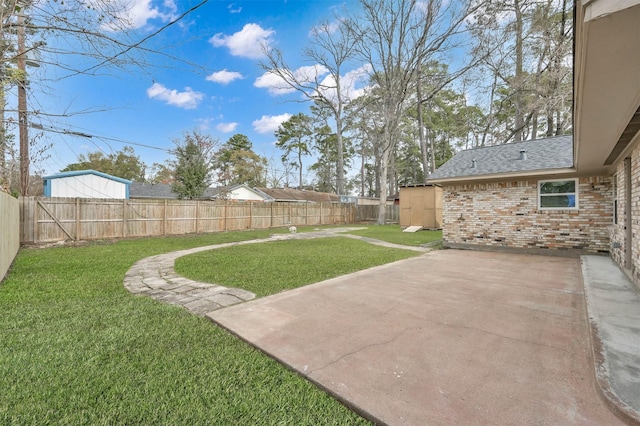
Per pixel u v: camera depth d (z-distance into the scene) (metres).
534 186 8.39
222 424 1.74
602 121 3.53
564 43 12.09
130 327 3.12
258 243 10.77
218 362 2.44
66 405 1.89
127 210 11.90
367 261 7.06
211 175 21.66
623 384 1.99
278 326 3.14
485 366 2.33
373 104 22.17
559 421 1.71
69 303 3.89
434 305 3.81
